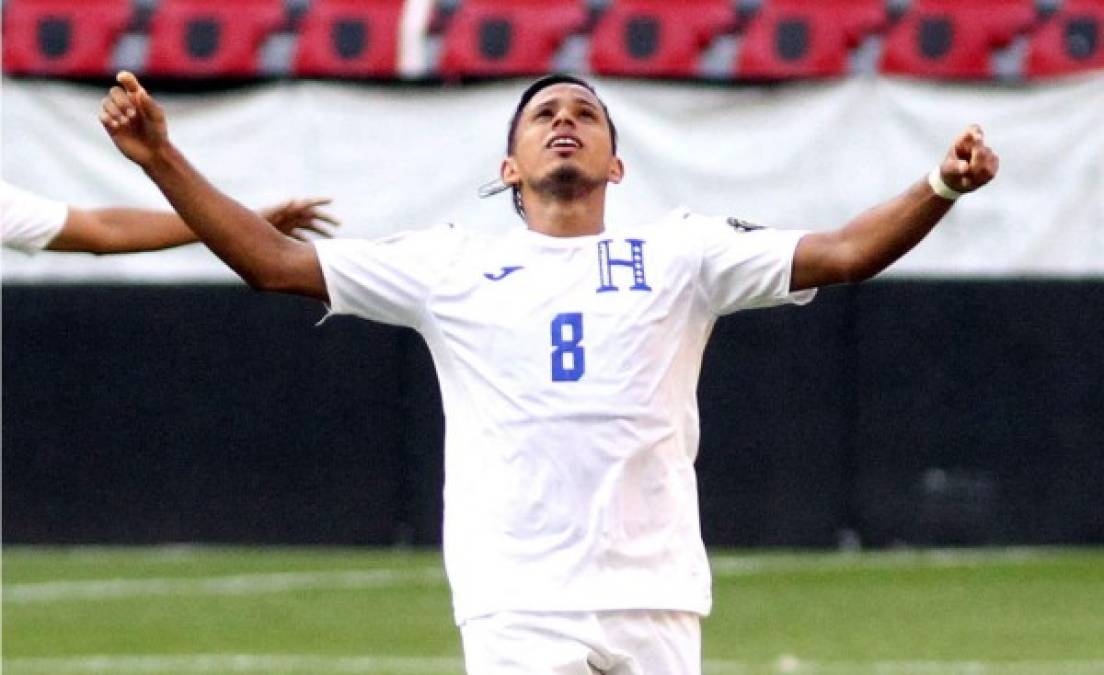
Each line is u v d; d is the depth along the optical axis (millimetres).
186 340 58250
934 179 18922
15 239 24344
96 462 58375
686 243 20156
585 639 19297
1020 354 56812
